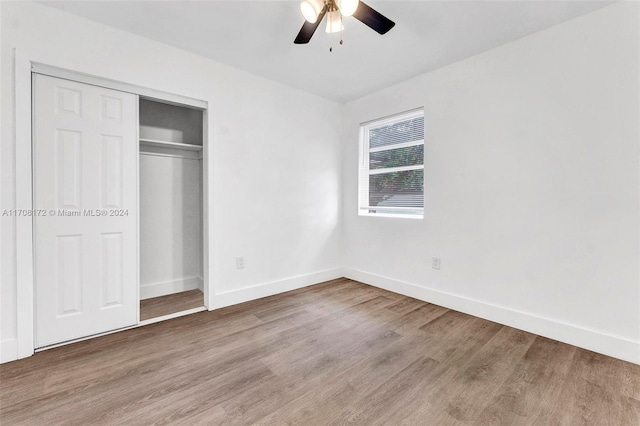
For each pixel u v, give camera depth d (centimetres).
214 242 277
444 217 284
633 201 187
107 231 226
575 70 206
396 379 169
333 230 382
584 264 205
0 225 183
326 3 167
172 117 315
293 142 336
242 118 292
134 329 234
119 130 228
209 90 269
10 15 183
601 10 195
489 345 209
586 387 162
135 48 229
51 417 138
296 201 341
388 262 338
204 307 279
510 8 195
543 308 224
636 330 186
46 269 201
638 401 151
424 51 252
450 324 245
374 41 237
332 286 352
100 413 141
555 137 216
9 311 186
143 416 139
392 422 136
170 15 206
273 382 166
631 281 188
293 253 340
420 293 304
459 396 155
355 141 374
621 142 190
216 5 196
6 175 184
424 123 297
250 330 233
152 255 308
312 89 339
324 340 216
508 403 149
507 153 240
